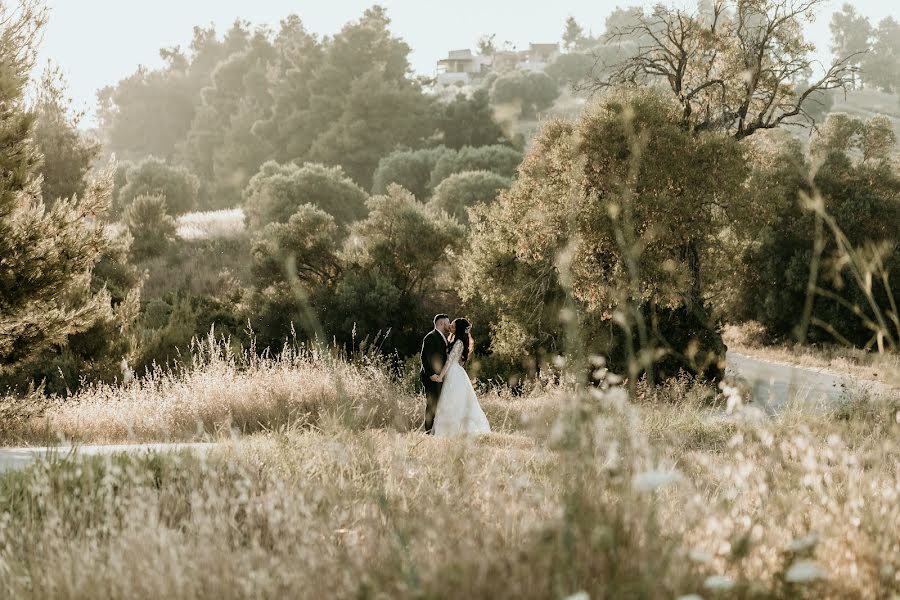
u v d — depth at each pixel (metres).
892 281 36.75
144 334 24.12
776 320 42.50
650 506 2.94
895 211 40.94
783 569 2.60
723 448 7.34
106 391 13.85
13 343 12.81
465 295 30.36
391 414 11.53
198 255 48.81
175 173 71.94
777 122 27.84
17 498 4.74
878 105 107.69
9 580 3.54
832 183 42.28
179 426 11.16
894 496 3.35
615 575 2.38
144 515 4.11
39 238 12.20
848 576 2.79
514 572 2.41
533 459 4.87
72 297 16.42
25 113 11.90
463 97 85.06
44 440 10.50
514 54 119.31
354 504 4.01
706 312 23.00
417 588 2.32
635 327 21.00
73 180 29.70
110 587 3.23
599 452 2.92
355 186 58.84
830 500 3.46
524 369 23.31
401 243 36.72
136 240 45.16
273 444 5.91
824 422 6.79
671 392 10.69
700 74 28.70
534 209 24.67
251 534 3.82
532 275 26.06
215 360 13.25
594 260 23.41
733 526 3.13
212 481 4.61
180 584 3.00
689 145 24.08
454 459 4.63
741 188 24.73
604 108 24.05
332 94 90.12
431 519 3.14
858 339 38.31
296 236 36.50
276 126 92.62
